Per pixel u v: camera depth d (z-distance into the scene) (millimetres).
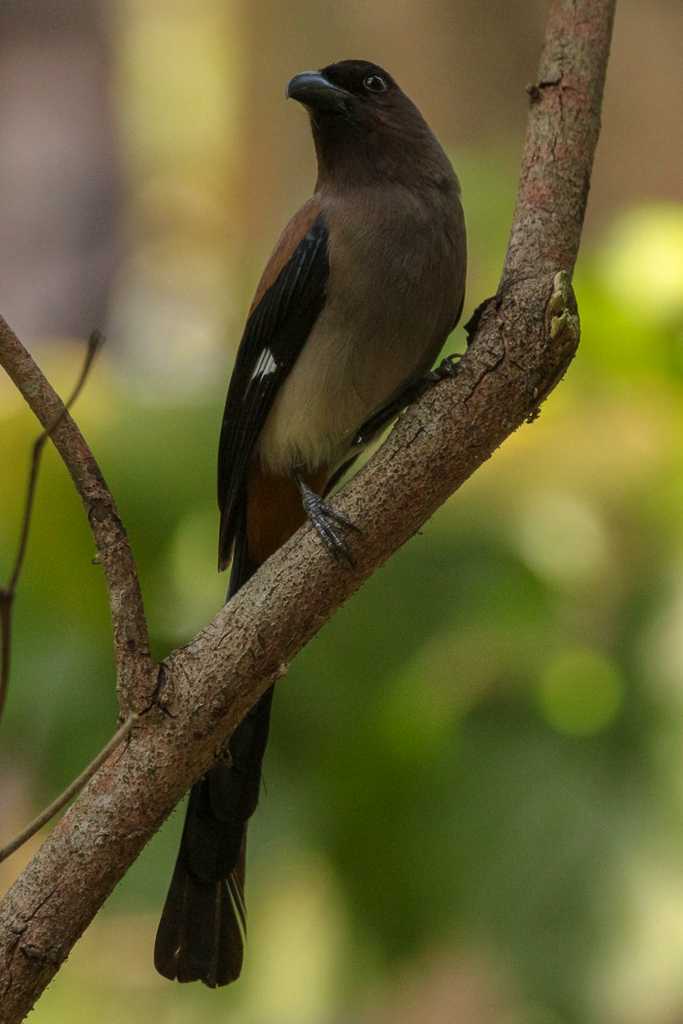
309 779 10055
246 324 9742
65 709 9945
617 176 16234
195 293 19453
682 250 10211
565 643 10000
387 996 11430
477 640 10008
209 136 19328
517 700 9922
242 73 18953
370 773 9852
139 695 6297
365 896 9922
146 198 19531
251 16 18719
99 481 6270
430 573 10109
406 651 10039
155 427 10312
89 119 19562
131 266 19562
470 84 17203
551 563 10031
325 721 10000
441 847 9734
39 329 19312
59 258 19438
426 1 17344
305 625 6629
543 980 9430
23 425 10250
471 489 10273
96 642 10031
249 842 10023
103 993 13906
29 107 19547
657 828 9555
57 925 6164
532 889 9562
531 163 7387
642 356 10211
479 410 6734
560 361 6750
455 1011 14250
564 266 7168
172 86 19344
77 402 10477
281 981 10883
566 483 10203
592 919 9461
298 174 18734
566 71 7512
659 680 9758
